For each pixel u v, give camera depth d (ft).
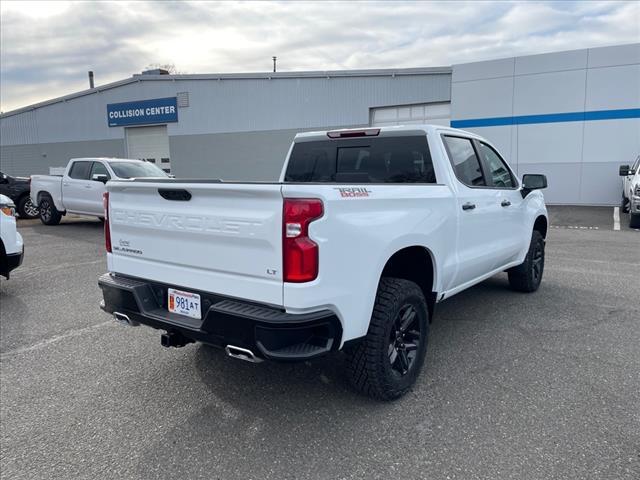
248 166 78.69
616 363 12.76
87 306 18.79
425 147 13.51
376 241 9.82
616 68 52.16
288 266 8.61
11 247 19.99
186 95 82.23
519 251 18.25
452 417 10.21
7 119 104.17
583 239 34.65
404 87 65.31
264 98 75.72
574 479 8.16
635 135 52.37
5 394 11.59
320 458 8.92
